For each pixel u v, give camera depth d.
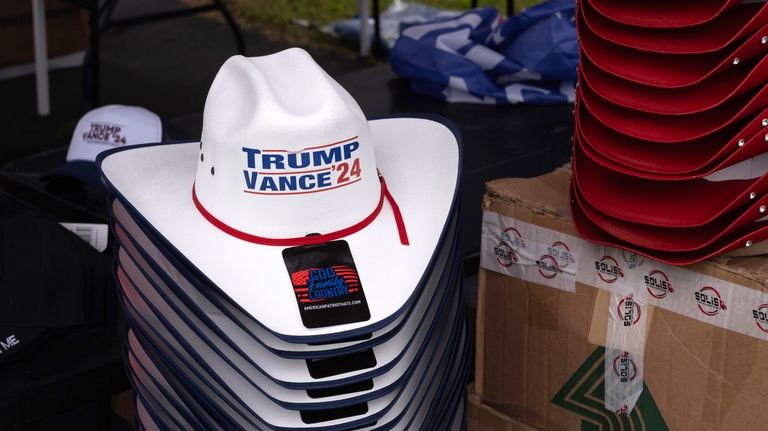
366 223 1.59
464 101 3.52
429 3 6.32
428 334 1.53
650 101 1.59
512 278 1.83
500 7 6.28
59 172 2.50
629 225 1.62
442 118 1.83
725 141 1.57
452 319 1.65
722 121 1.57
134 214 1.57
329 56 5.61
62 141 4.48
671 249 1.55
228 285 1.50
